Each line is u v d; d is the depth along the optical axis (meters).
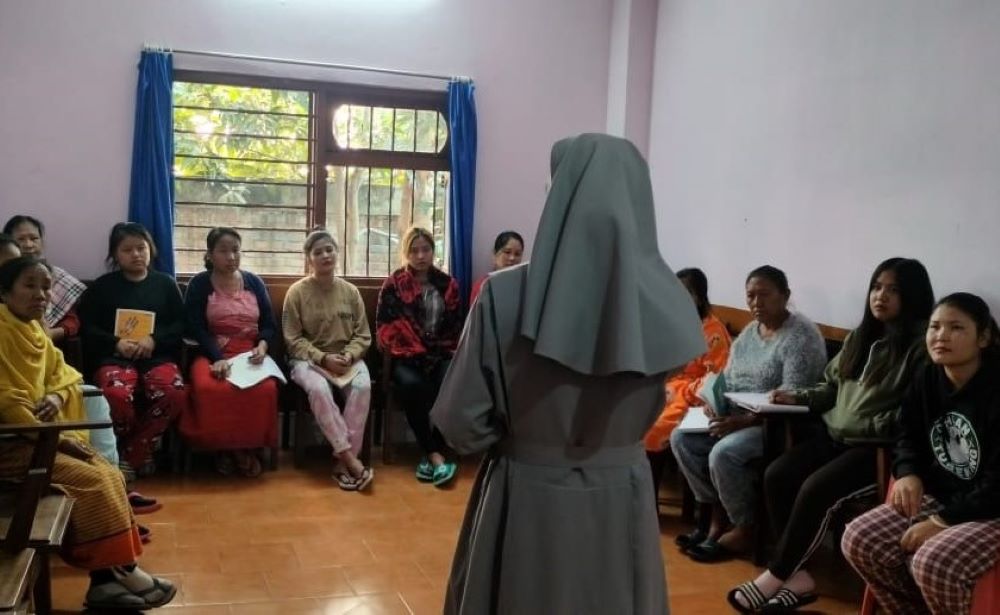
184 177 4.26
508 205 4.76
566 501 1.49
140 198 4.05
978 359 2.20
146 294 3.79
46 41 3.96
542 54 4.73
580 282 1.45
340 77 4.39
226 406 3.68
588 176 1.48
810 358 3.07
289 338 4.04
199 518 3.24
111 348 3.67
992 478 2.09
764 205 3.73
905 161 2.96
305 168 4.45
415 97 4.54
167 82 4.06
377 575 2.76
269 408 3.76
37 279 2.45
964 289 2.72
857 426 2.66
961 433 2.21
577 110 4.84
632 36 4.66
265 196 4.41
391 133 4.57
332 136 4.46
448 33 4.55
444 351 4.14
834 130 3.30
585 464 1.51
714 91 4.12
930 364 2.33
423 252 4.14
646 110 4.74
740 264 3.92
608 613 1.50
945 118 2.79
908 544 2.17
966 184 2.71
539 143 4.78
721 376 3.22
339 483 3.71
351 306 4.15
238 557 2.87
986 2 2.63
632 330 1.42
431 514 3.38
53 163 4.02
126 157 4.12
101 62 4.04
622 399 1.49
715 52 4.11
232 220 4.37
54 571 2.68
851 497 2.60
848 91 3.23
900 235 2.98
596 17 4.81
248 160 4.35
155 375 3.62
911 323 2.62
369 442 3.94
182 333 3.85
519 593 1.49
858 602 2.70
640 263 1.50
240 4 4.21
